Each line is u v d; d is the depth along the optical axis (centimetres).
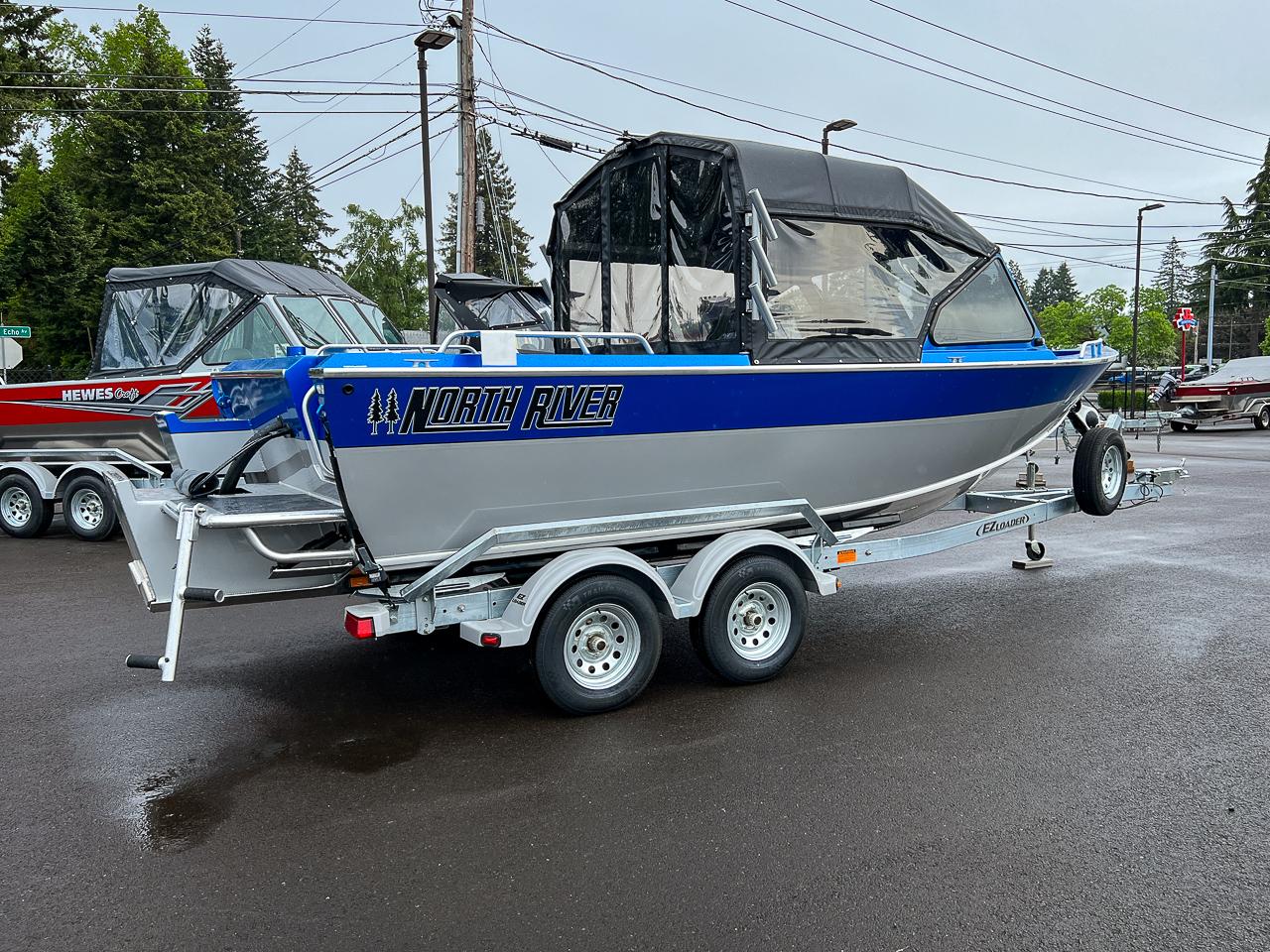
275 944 286
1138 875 319
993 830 352
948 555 916
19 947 285
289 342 990
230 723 480
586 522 495
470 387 436
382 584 466
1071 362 671
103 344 1091
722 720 475
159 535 461
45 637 648
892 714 480
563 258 739
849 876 321
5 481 1050
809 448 560
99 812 379
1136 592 749
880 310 589
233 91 1962
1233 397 2561
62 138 3938
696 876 322
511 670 568
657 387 485
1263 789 387
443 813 374
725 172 545
